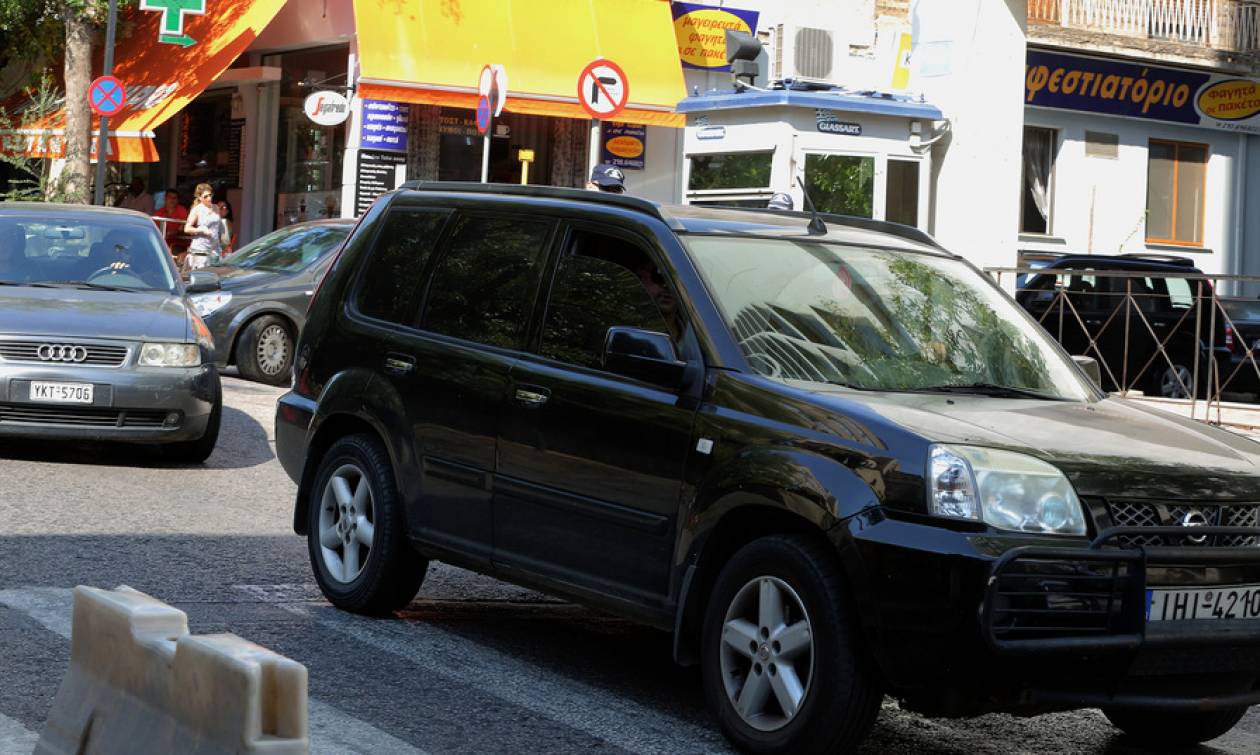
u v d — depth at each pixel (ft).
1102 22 160.56
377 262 36.81
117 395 54.29
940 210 112.37
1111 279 80.59
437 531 33.32
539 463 30.86
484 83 83.61
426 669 31.12
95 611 19.17
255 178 133.28
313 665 30.71
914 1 113.91
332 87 124.88
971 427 26.30
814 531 26.12
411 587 35.14
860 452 25.61
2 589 35.12
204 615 34.37
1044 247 160.25
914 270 32.71
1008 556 24.12
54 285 58.80
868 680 25.02
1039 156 161.79
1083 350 81.35
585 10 125.18
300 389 37.76
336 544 36.32
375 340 35.63
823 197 108.78
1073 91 160.04
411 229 36.37
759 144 109.60
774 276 30.35
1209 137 171.12
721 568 27.86
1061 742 29.71
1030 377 31.50
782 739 25.57
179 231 133.80
